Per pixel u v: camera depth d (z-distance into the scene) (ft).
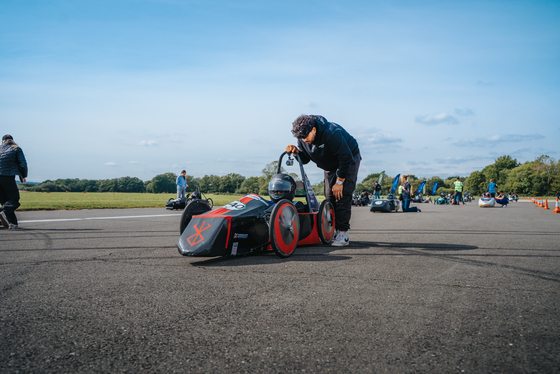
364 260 11.41
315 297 7.27
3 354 4.70
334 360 4.54
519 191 335.47
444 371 4.25
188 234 11.19
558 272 9.68
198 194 46.37
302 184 14.97
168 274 9.32
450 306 6.70
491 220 29.68
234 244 11.62
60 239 16.17
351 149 14.56
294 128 13.65
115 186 476.54
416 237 17.88
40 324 5.77
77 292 7.60
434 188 118.83
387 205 43.52
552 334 5.37
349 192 14.71
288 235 11.97
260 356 4.66
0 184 20.06
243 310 6.46
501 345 4.98
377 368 4.33
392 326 5.68
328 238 15.53
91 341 5.13
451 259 11.57
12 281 8.55
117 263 10.80
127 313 6.31
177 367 4.37
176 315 6.21
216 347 4.93
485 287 8.08
